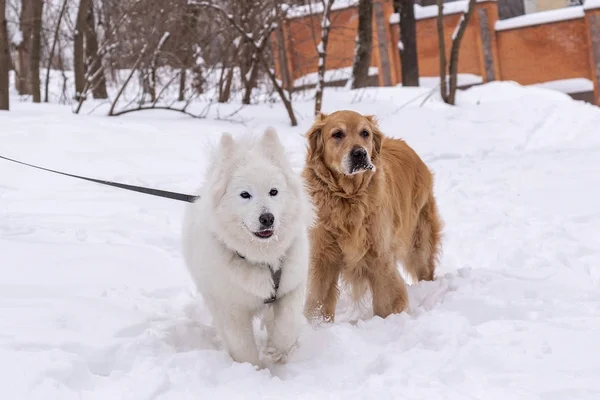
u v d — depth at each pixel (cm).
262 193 438
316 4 2336
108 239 760
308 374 430
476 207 993
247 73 2055
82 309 506
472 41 2705
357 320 600
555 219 888
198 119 1623
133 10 1708
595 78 2534
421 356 445
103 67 1700
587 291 586
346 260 585
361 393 384
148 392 379
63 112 1605
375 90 2073
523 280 628
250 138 474
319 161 586
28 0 2336
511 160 1320
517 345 450
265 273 450
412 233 686
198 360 431
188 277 663
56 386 375
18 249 667
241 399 382
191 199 540
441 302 589
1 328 454
